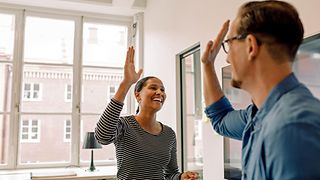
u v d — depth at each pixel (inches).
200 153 114.0
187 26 119.2
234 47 29.9
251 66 28.4
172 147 68.4
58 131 172.7
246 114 38.6
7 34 170.4
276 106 25.9
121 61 191.0
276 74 27.1
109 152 178.5
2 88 165.9
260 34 27.2
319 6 58.7
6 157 162.7
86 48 183.9
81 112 177.2
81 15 183.5
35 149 167.9
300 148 21.2
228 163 84.1
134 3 172.7
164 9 145.2
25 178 130.7
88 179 134.9
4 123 163.9
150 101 65.7
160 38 149.4
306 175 20.4
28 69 171.6
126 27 193.6
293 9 27.7
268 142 24.2
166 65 140.7
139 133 63.7
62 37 180.2
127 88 56.8
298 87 26.4
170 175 67.1
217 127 44.4
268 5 27.7
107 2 172.6
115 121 56.3
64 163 170.7
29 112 168.1
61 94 175.8
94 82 183.2
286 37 26.6
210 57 43.4
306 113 22.5
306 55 57.2
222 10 92.9
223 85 86.2
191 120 122.4
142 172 61.9
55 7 175.9
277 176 22.5
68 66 178.9
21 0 166.1
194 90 120.8
